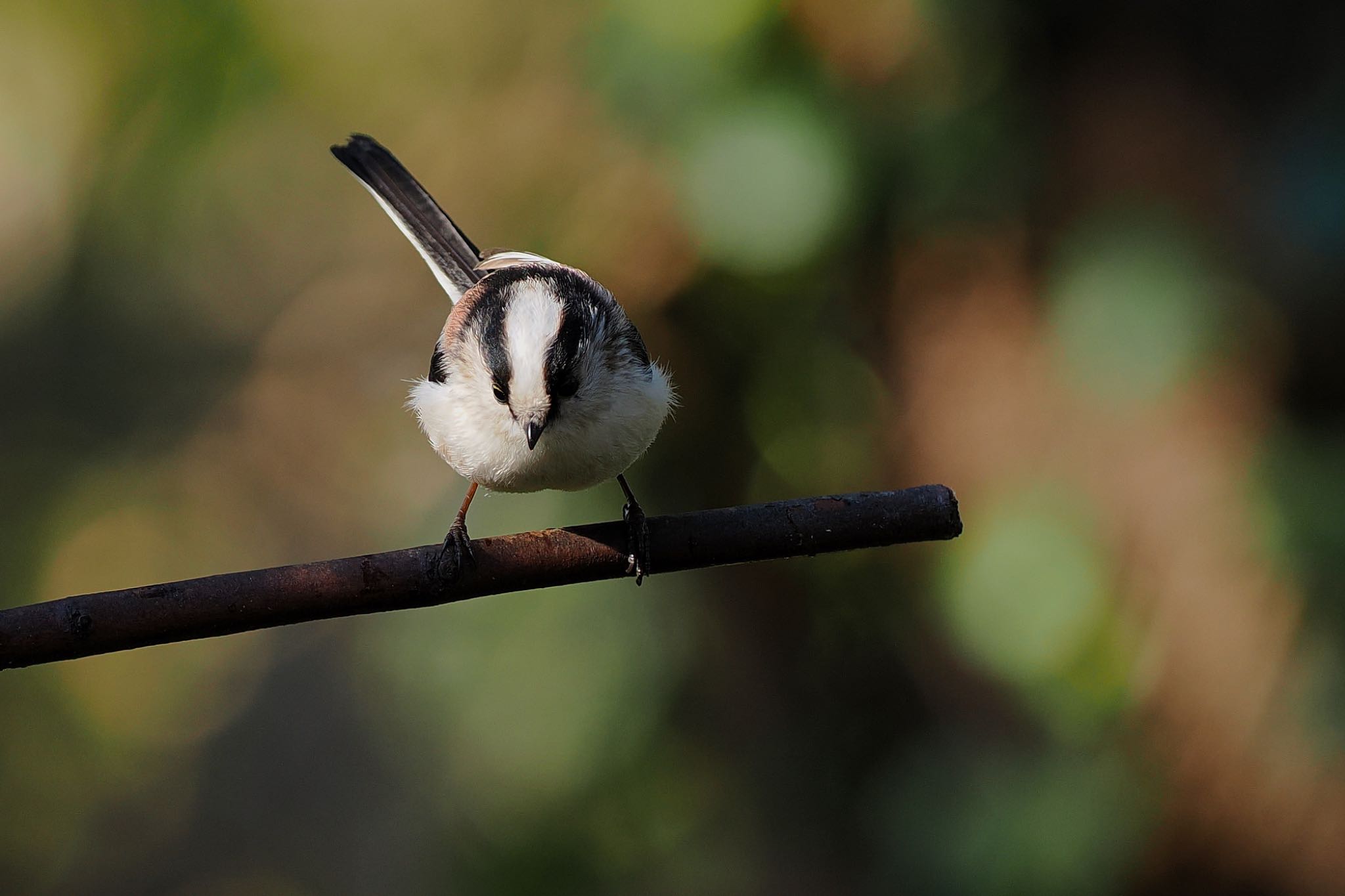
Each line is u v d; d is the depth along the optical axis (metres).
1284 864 8.94
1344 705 8.84
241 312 17.16
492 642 10.56
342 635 19.20
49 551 17.55
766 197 9.40
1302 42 9.79
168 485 17.98
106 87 13.24
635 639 10.58
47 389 17.78
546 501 10.49
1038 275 9.91
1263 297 9.59
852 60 9.54
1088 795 9.17
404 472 13.63
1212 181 9.76
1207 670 8.98
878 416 10.44
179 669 19.33
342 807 18.14
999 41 9.81
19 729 17.55
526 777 10.56
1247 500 9.12
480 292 8.37
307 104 12.81
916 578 10.55
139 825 18.19
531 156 10.82
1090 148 9.88
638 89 9.70
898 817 9.99
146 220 15.16
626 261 10.19
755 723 11.00
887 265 10.07
